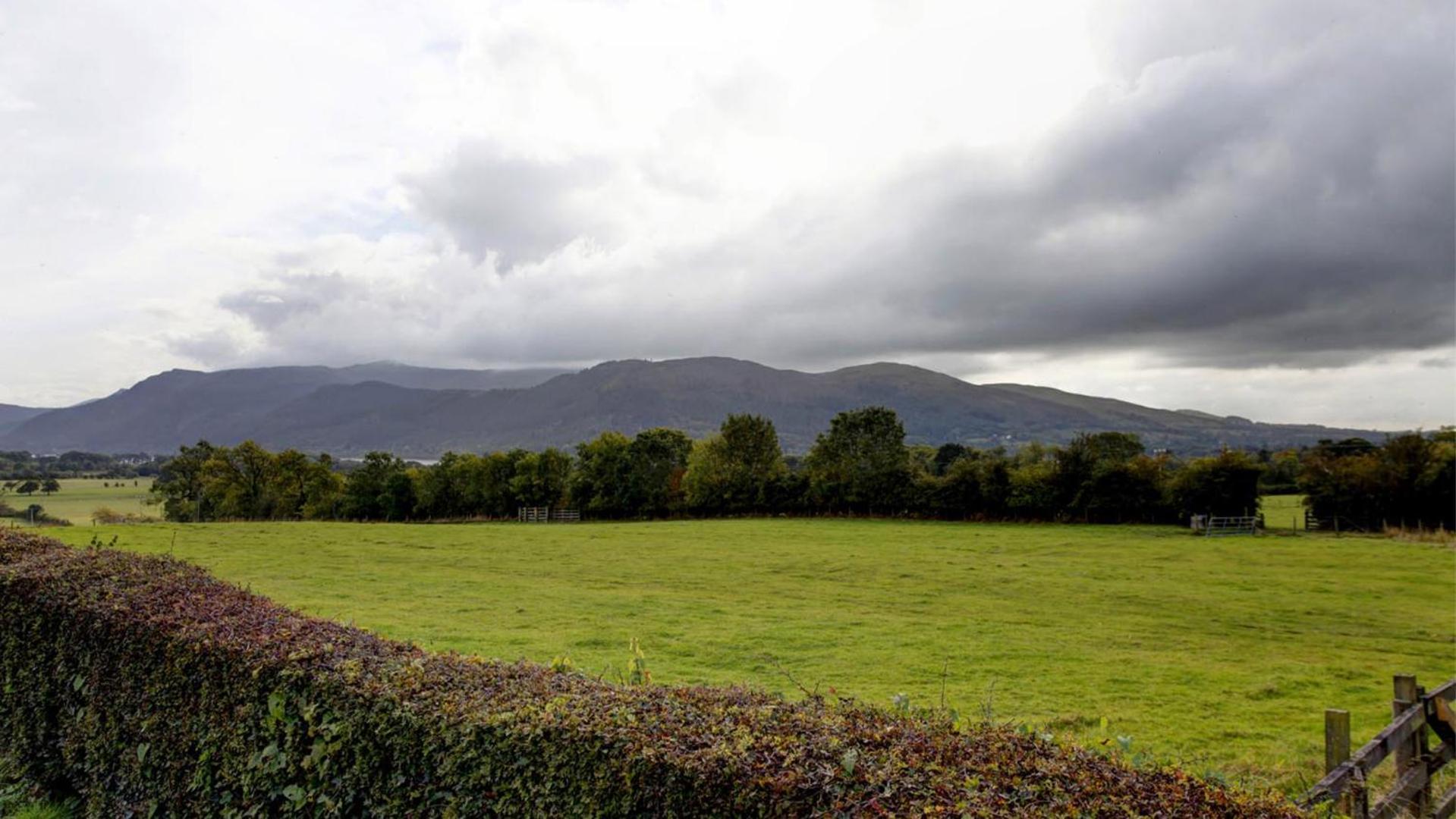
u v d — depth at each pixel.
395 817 5.59
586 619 28.36
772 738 4.58
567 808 4.70
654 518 99.19
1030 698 18.36
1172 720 16.58
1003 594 37.62
